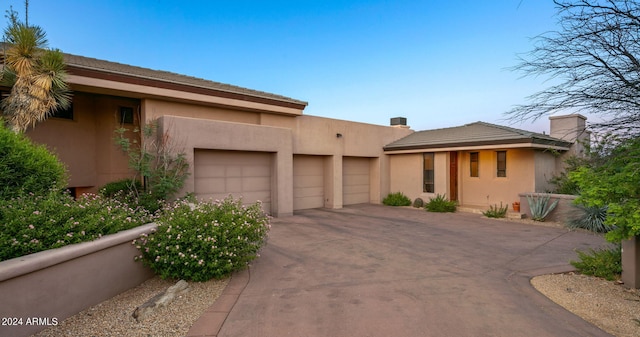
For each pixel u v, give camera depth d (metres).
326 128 14.86
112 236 4.63
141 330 3.68
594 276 5.63
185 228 5.20
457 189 15.62
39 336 3.44
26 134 9.15
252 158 11.95
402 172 17.08
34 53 7.54
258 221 6.00
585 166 5.81
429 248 7.79
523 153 13.42
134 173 10.38
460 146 14.16
